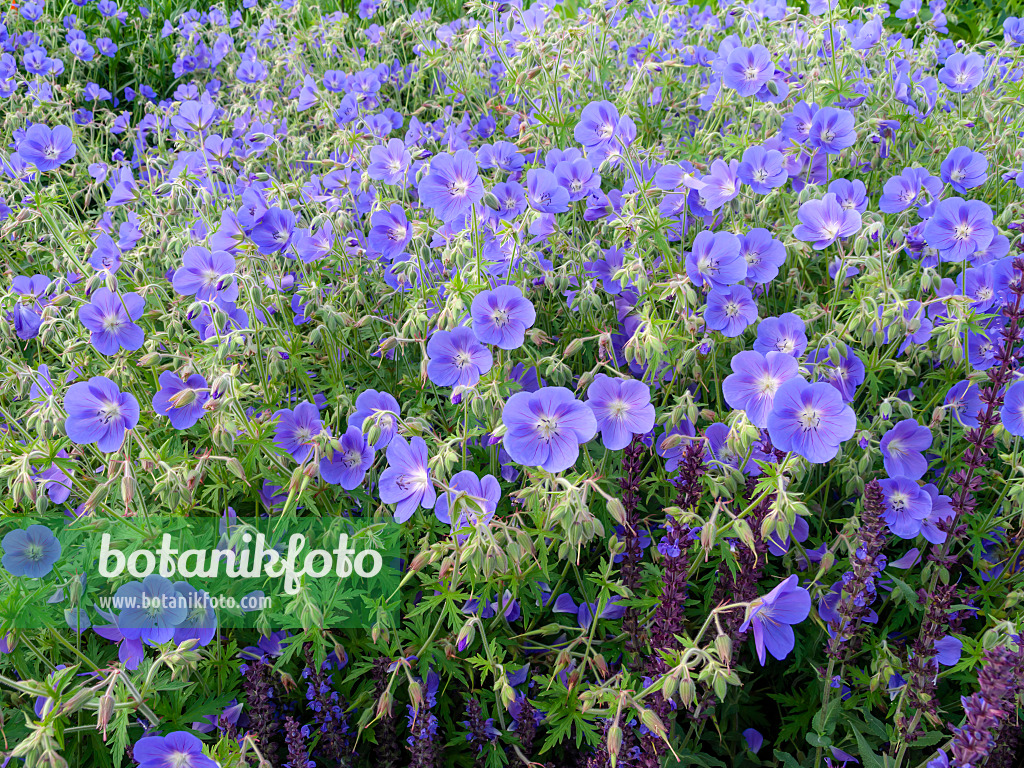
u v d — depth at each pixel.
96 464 0.75
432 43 1.30
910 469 0.67
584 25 1.03
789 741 0.68
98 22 1.76
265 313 0.74
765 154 0.80
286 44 1.46
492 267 0.73
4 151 0.99
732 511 0.66
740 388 0.61
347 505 0.70
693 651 0.54
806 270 0.84
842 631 0.60
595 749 0.61
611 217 0.84
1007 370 0.62
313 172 1.08
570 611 0.67
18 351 0.84
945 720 0.65
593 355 0.79
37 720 0.61
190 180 0.94
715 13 1.45
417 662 0.64
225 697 0.64
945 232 0.74
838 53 1.00
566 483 0.57
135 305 0.71
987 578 0.68
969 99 1.06
